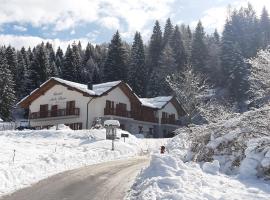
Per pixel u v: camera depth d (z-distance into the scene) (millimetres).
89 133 37531
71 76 96438
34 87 90625
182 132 23375
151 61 105500
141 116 62438
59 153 25188
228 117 20594
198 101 66875
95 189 15406
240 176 15445
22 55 106438
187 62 88562
